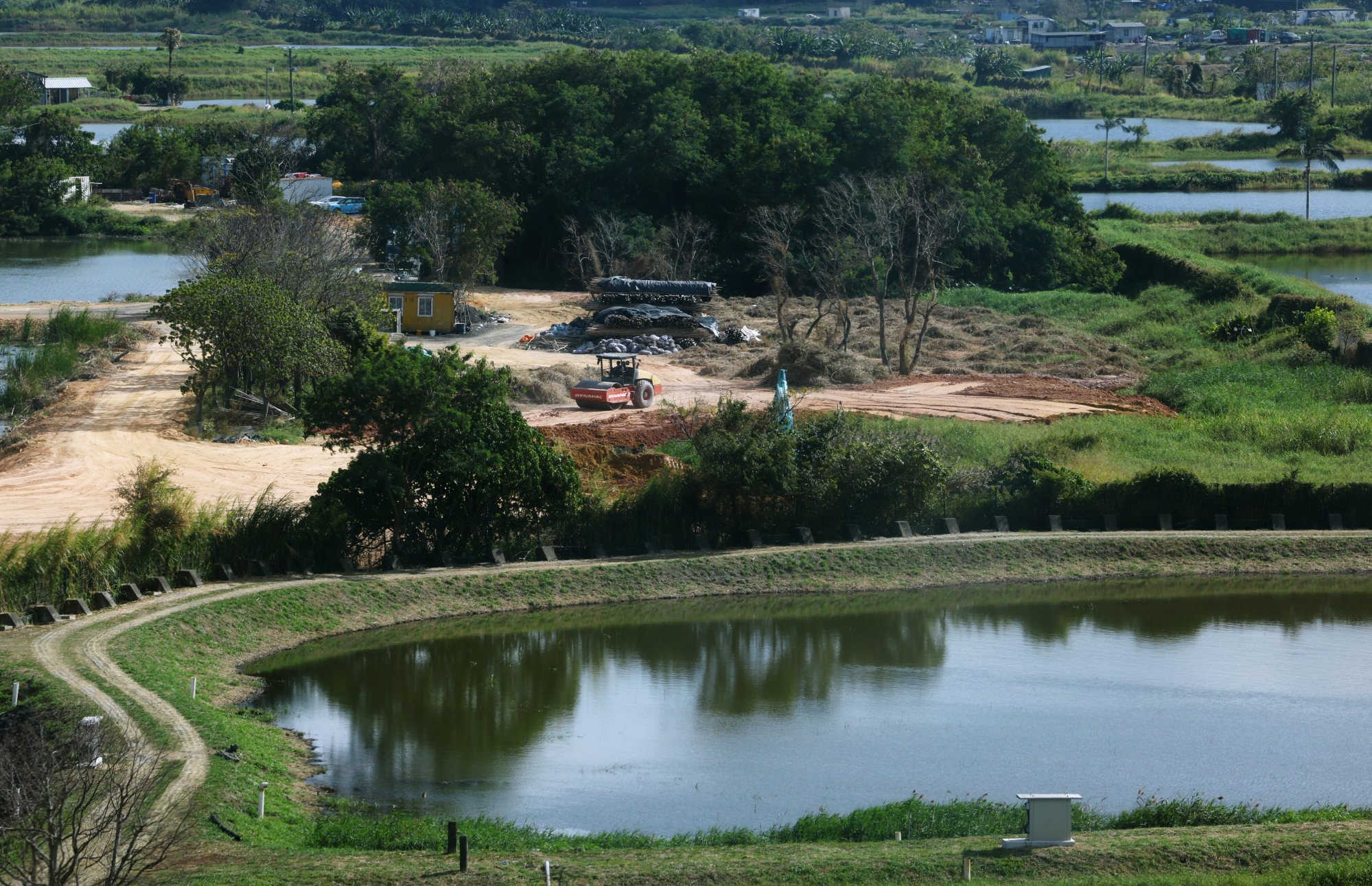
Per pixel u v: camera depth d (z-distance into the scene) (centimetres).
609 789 3042
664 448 6153
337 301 7469
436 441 4559
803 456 5081
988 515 5262
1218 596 4762
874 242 10656
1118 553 5019
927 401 7144
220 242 8606
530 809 2912
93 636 3678
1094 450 5931
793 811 2923
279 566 4512
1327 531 5269
